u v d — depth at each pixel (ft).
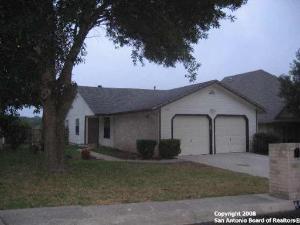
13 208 33.35
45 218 30.09
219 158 78.95
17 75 41.57
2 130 90.43
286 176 37.83
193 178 51.75
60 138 55.16
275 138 89.40
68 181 47.34
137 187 44.01
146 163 69.46
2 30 38.09
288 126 102.42
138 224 30.45
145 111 83.92
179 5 50.01
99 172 55.36
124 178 50.44
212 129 87.56
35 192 40.14
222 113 88.79
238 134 90.89
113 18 55.11
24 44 39.88
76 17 44.09
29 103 65.51
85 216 30.71
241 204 35.50
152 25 52.39
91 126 118.21
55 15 42.68
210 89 87.56
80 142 122.31
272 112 102.89
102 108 110.83
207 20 53.16
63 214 31.24
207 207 34.27
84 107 118.32
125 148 97.09
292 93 91.25
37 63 42.42
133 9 50.37
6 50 39.45
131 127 94.12
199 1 48.88
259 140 89.97
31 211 32.09
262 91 114.21
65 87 54.03
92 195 38.96
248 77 124.36
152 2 48.80
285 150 37.91
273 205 35.63
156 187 44.21
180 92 85.76
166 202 36.01
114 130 104.73
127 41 62.90
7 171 55.06
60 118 55.21
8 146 98.07
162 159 77.20
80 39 50.47
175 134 83.71
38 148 85.05
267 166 67.82
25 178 49.14
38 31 40.29
